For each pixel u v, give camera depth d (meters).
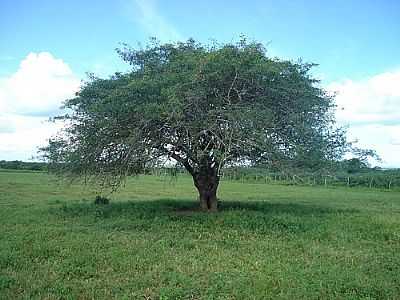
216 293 8.48
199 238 13.48
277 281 9.15
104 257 10.95
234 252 11.76
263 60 16.14
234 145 15.50
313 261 10.93
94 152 17.58
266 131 16.28
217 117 15.55
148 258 10.89
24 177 55.91
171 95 14.84
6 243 12.38
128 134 16.81
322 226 15.67
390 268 10.53
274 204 23.64
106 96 17.33
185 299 8.23
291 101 17.19
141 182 58.38
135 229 14.89
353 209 22.77
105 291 8.62
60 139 18.92
